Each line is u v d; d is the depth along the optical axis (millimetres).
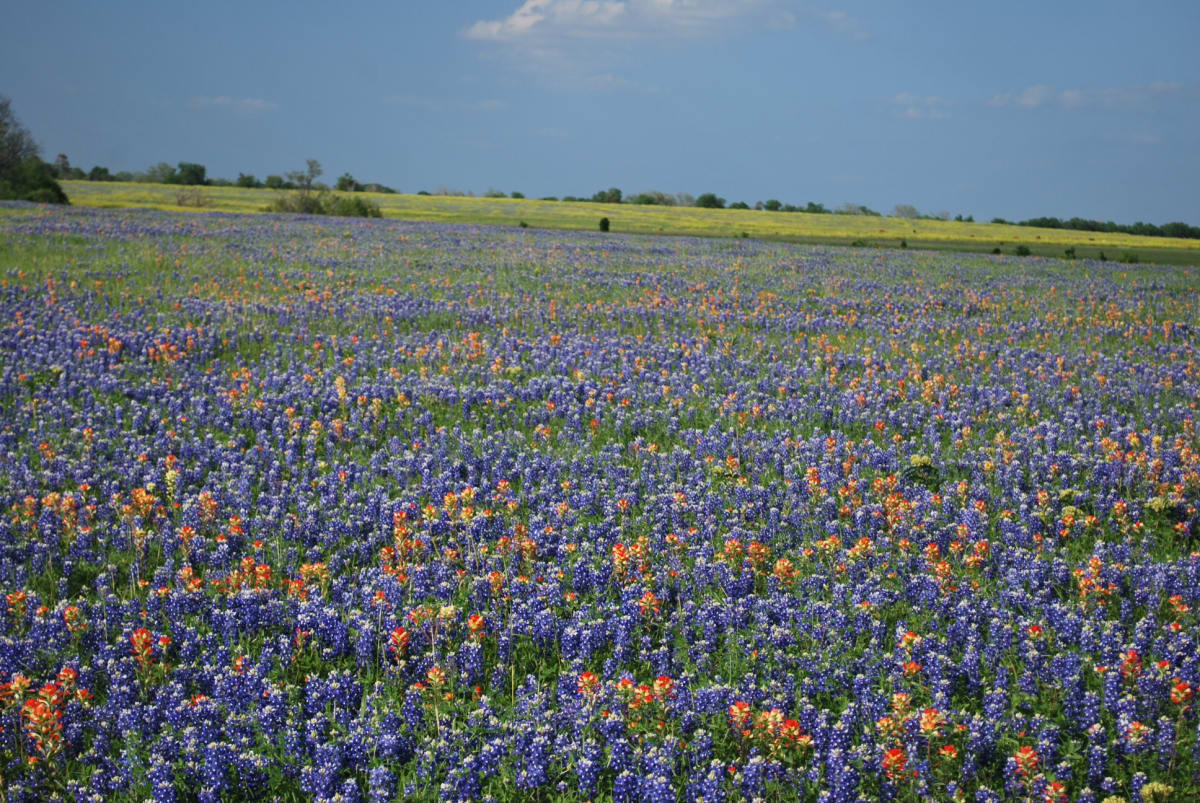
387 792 5824
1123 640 7848
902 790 5988
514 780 6199
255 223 50969
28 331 18281
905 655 7215
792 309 25547
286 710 6762
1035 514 10398
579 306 24109
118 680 6930
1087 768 6297
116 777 6035
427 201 111562
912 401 15641
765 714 6195
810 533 10109
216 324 20250
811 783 6102
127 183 129375
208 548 9492
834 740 6309
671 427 14016
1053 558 9344
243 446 13008
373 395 15039
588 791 6031
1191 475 11117
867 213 129875
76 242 35000
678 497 10227
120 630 7855
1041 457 12375
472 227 58031
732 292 27969
